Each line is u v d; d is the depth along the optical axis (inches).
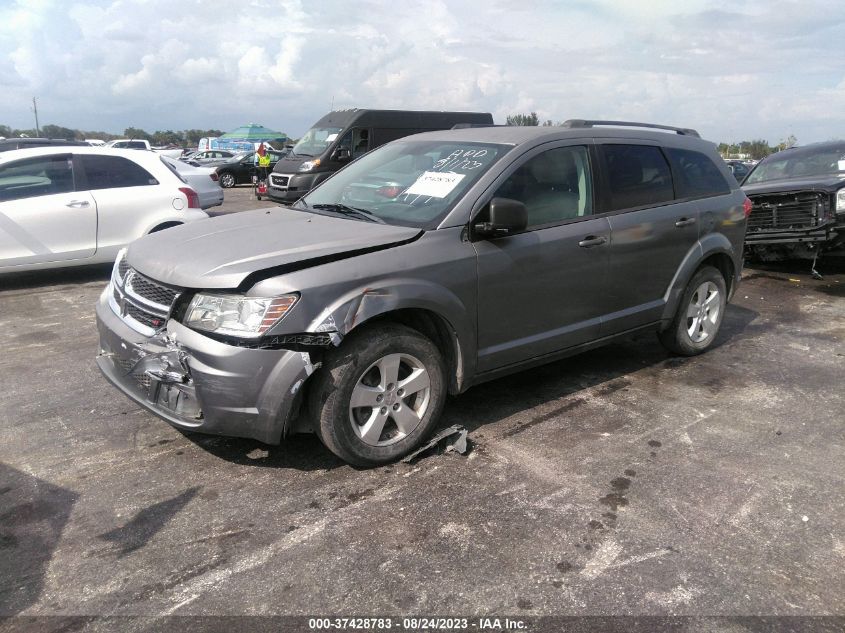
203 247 136.6
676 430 157.8
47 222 293.6
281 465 137.7
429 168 162.2
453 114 653.9
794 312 272.7
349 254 130.3
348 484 130.7
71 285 309.1
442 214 144.5
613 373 196.5
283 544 111.7
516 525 117.6
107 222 307.3
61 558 107.8
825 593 101.8
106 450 143.8
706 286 207.2
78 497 125.6
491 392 179.8
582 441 151.1
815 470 139.5
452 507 123.0
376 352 129.6
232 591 100.4
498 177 151.4
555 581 103.4
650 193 186.1
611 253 171.6
